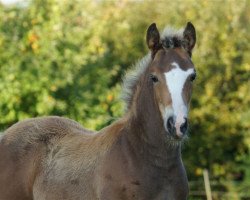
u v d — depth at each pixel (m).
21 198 8.39
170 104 6.85
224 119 18.03
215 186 17.89
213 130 18.30
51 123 8.55
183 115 6.78
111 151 7.45
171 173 7.30
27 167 8.34
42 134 8.45
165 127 6.92
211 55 18.00
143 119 7.27
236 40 18.11
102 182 7.38
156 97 7.05
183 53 7.17
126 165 7.29
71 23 15.99
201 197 17.08
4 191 8.46
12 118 14.15
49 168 8.08
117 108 14.70
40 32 14.77
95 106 14.91
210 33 17.89
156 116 7.14
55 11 15.09
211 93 17.78
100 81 15.54
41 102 14.17
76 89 14.95
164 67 7.02
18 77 14.23
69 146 8.09
